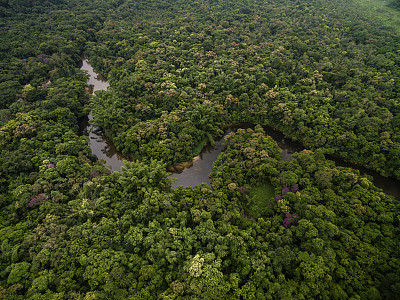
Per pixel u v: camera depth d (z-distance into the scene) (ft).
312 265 147.84
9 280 140.05
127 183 206.18
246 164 231.71
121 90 317.63
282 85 319.68
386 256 155.84
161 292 147.02
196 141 275.59
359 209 182.50
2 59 345.92
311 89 302.25
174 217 186.70
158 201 192.75
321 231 165.27
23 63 339.36
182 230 174.29
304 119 271.28
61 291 139.13
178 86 325.01
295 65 341.41
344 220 179.32
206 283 142.61
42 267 149.48
